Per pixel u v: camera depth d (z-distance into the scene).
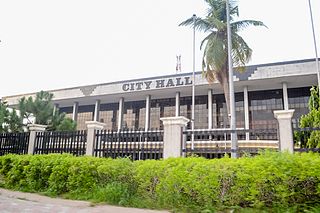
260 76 19.77
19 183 8.32
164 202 5.65
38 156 8.62
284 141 6.68
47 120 14.32
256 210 4.79
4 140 11.98
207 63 17.75
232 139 9.30
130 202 5.96
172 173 5.70
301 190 4.73
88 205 5.85
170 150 7.68
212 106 24.05
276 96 22.38
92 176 7.07
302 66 18.80
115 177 6.73
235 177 5.16
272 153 5.32
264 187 4.92
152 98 26.31
